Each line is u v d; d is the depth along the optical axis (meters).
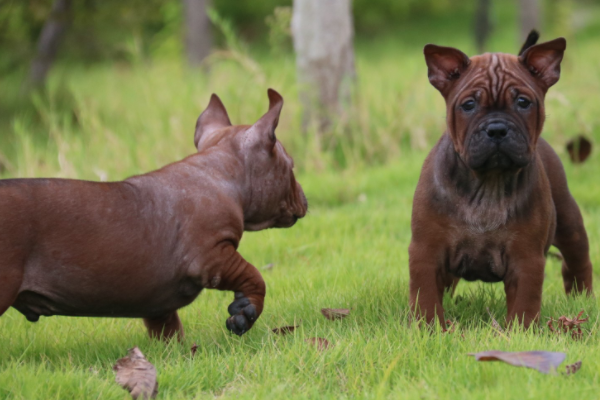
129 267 7.86
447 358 7.53
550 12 49.66
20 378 6.99
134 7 30.55
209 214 8.32
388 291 10.22
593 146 18.73
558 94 18.80
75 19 30.38
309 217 15.11
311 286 10.95
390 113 20.69
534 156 8.53
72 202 7.65
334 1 20.14
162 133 19.52
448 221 8.52
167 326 9.03
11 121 25.64
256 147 9.04
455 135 8.38
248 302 8.34
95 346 8.62
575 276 10.38
